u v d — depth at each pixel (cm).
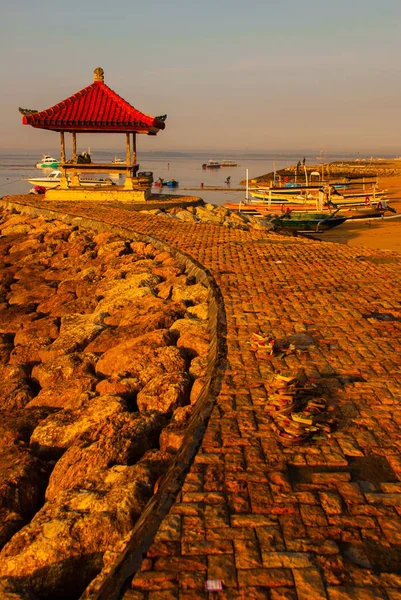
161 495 440
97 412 651
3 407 790
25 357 941
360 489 443
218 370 664
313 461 480
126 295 1123
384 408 569
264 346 706
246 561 370
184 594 346
